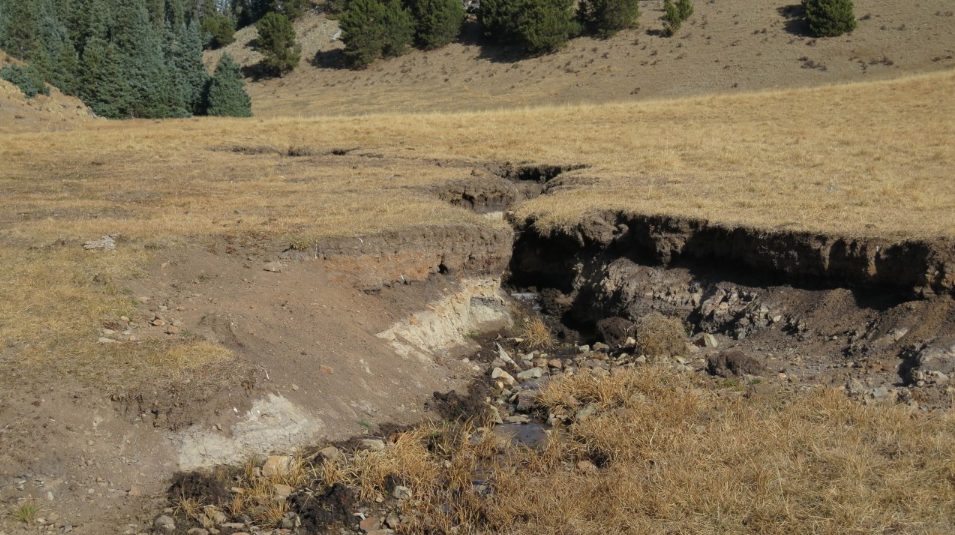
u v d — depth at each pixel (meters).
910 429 9.66
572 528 7.97
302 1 99.69
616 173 22.42
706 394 11.62
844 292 14.13
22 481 7.80
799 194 18.48
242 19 109.50
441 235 15.47
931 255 13.17
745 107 35.75
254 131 32.84
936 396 10.98
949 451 8.99
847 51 63.94
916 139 25.88
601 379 12.16
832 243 14.34
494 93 67.00
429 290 15.02
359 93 73.12
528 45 76.69
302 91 77.25
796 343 13.68
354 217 16.12
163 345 10.03
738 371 12.58
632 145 27.52
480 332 15.51
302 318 12.05
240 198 18.88
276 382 10.15
